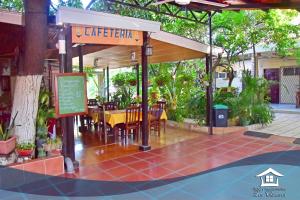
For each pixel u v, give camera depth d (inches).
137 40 214.1
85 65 454.0
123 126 257.0
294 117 389.7
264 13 350.6
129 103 329.4
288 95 532.7
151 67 447.5
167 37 248.7
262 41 396.8
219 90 354.0
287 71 530.3
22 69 165.3
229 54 386.0
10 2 307.1
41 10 151.8
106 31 194.4
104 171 177.5
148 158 203.8
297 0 187.0
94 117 279.4
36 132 176.7
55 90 174.1
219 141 252.5
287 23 365.4
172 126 335.3
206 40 383.9
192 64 458.3
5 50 196.7
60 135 215.8
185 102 340.5
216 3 209.5
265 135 271.9
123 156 209.6
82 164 191.8
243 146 232.7
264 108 321.4
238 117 308.5
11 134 168.2
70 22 167.0
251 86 323.9
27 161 163.5
